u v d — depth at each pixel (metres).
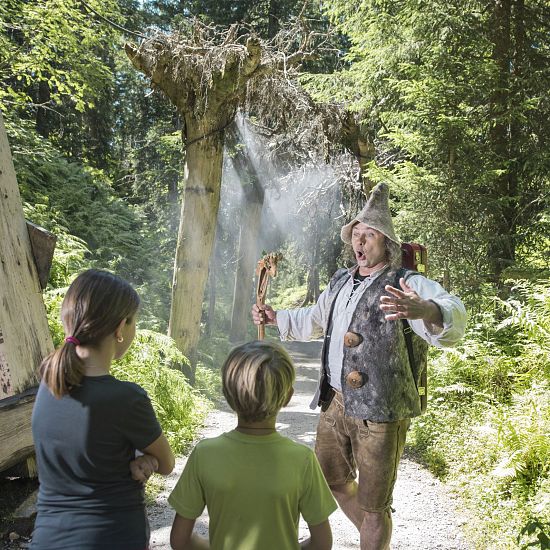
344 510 3.39
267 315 3.48
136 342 6.71
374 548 3.01
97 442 1.91
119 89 20.23
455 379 6.90
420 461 5.91
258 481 2.01
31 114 15.50
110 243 13.48
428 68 8.81
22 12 10.80
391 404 2.97
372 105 10.20
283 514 2.03
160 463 2.08
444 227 8.70
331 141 10.27
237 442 2.06
